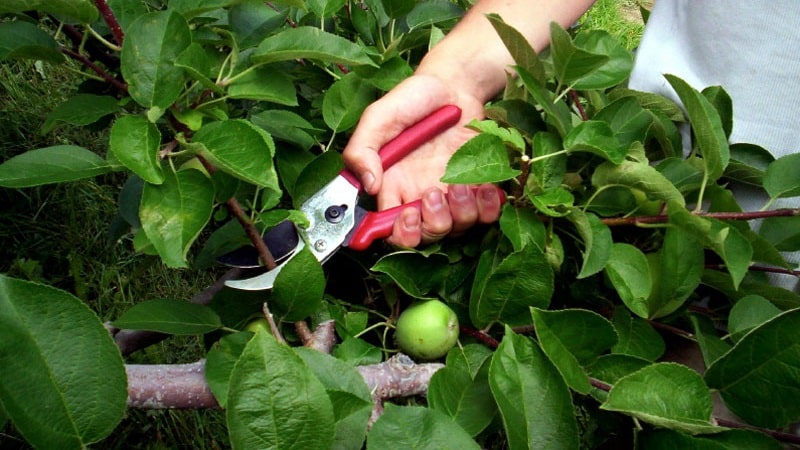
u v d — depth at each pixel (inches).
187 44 35.6
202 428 72.8
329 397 26.5
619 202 46.6
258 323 42.3
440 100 51.9
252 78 41.0
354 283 51.5
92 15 35.2
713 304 50.8
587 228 41.5
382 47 58.7
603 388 36.5
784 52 48.9
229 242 43.9
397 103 49.4
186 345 77.2
